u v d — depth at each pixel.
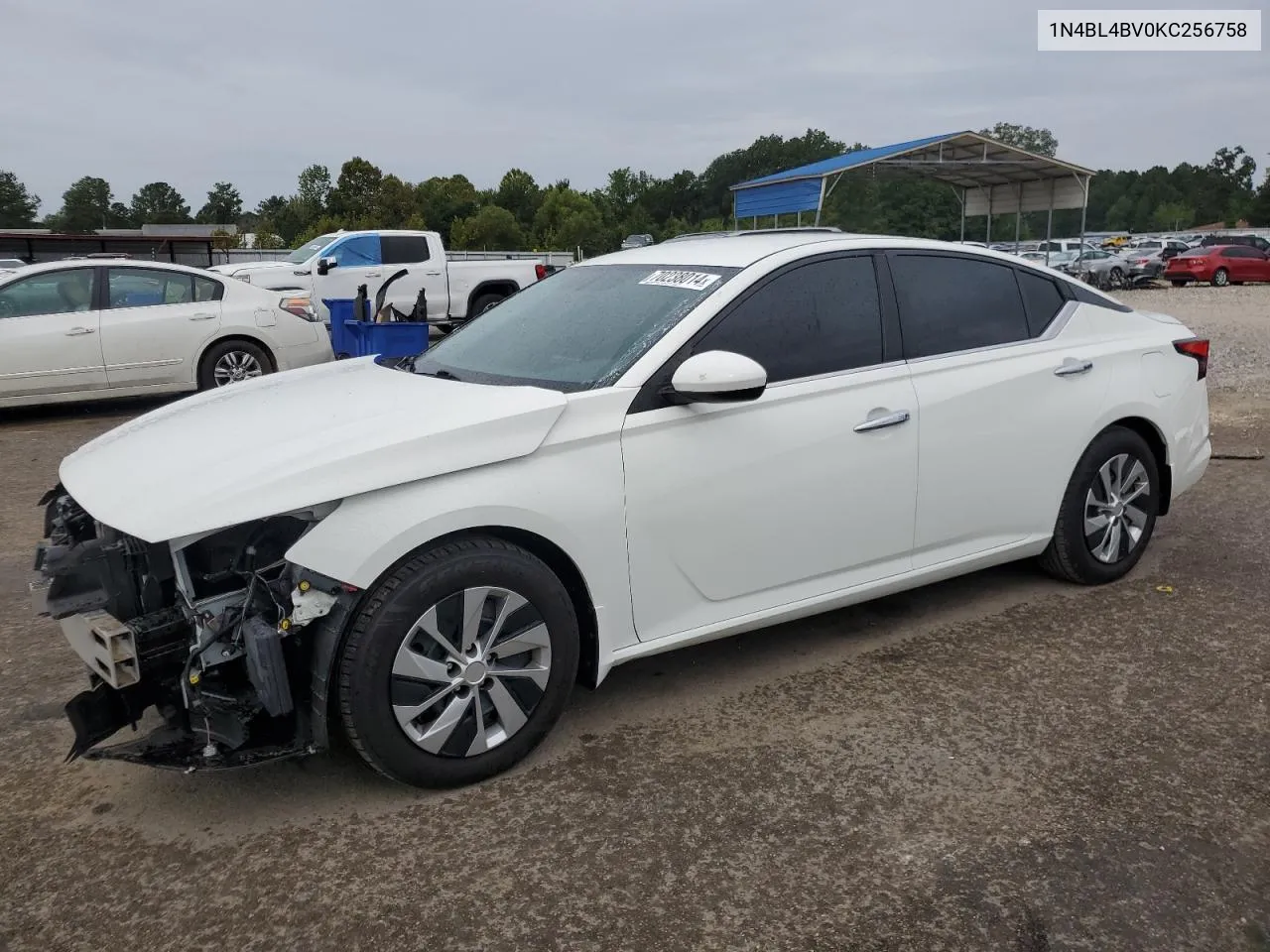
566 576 3.21
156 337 9.84
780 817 2.87
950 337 4.03
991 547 4.20
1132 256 32.91
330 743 3.31
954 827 2.81
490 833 2.80
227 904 2.52
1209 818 2.84
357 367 4.07
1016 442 4.14
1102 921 2.43
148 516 2.64
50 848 2.78
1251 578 4.74
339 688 2.80
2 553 5.45
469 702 2.97
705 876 2.61
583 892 2.55
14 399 9.30
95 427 9.45
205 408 3.50
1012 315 4.27
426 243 16.27
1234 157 128.88
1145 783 3.02
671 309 3.51
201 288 10.27
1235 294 28.45
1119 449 4.52
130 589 2.78
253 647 2.69
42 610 2.75
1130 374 4.53
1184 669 3.79
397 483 2.80
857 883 2.58
